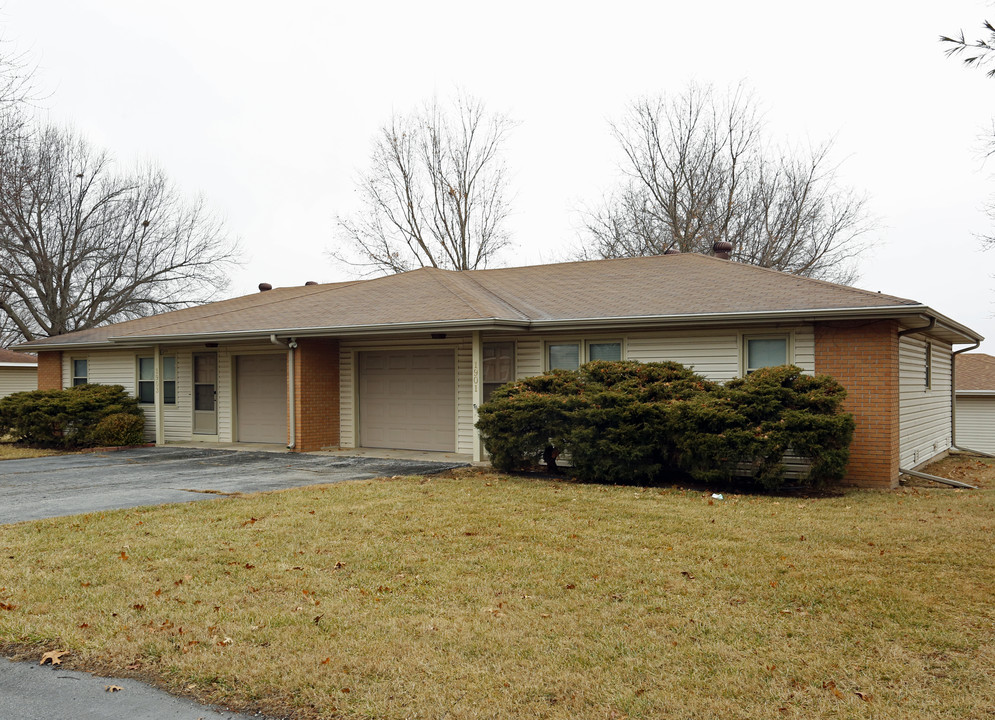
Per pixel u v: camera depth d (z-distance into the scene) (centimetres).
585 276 1645
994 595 579
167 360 1920
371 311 1528
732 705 406
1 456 1630
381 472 1273
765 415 1062
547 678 441
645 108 3694
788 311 1147
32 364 3200
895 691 420
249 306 1844
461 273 1900
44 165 3172
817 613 545
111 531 801
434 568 662
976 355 2761
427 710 404
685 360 1280
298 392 1562
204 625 524
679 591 596
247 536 778
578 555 704
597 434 1155
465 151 3838
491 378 1467
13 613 549
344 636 504
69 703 416
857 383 1143
